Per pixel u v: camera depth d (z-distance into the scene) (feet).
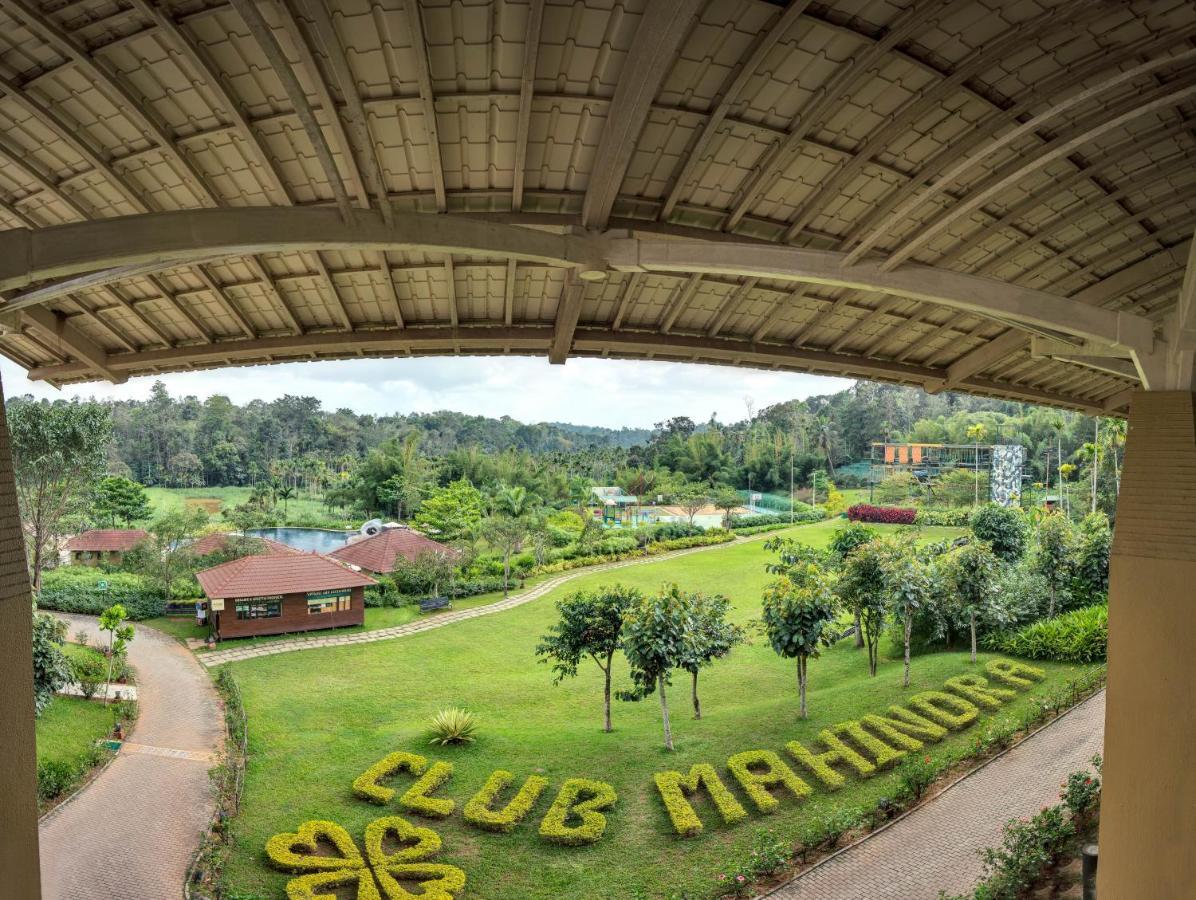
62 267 24.34
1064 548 100.01
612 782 60.95
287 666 95.81
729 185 32.65
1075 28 25.02
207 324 46.09
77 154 30.48
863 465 362.94
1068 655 83.76
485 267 39.40
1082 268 43.11
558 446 567.59
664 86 26.61
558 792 59.41
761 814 55.62
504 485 228.22
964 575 86.53
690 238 34.71
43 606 123.44
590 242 32.40
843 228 36.52
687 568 161.48
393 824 54.39
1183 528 29.76
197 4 22.77
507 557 146.00
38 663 68.95
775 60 25.66
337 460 365.81
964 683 78.33
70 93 27.07
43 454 127.95
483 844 52.80
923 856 49.52
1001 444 293.84
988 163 31.76
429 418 479.41
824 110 27.63
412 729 72.90
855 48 25.22
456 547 147.13
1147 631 30.09
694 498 239.30
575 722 76.38
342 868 49.08
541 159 29.96
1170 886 28.84
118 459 335.88
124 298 41.93
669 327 46.78
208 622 116.98
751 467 330.95
